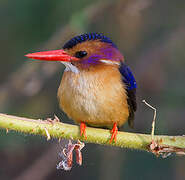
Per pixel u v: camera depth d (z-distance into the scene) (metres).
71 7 11.91
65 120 13.22
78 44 7.68
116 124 7.37
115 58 7.83
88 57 7.61
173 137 6.53
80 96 7.55
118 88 7.60
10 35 12.49
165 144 6.49
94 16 12.05
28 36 12.38
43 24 12.22
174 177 11.16
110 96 7.50
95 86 7.50
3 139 12.00
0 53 12.55
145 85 12.38
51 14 12.11
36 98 13.04
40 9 12.18
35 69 12.01
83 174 12.76
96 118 7.71
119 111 7.66
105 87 7.50
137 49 12.80
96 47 7.68
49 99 13.25
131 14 12.16
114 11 12.18
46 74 12.07
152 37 12.82
